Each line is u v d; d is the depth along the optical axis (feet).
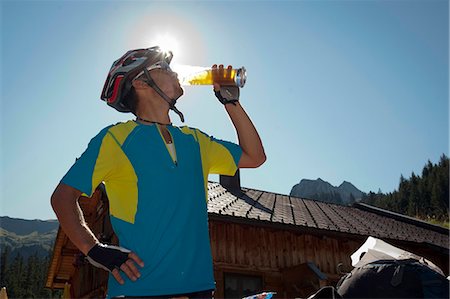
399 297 5.61
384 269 5.91
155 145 6.32
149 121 6.73
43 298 284.82
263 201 41.98
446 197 291.17
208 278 6.10
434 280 5.66
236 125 7.77
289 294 32.17
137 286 5.66
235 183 46.62
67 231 5.55
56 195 5.72
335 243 36.86
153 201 5.98
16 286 286.87
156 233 5.88
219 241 31.60
